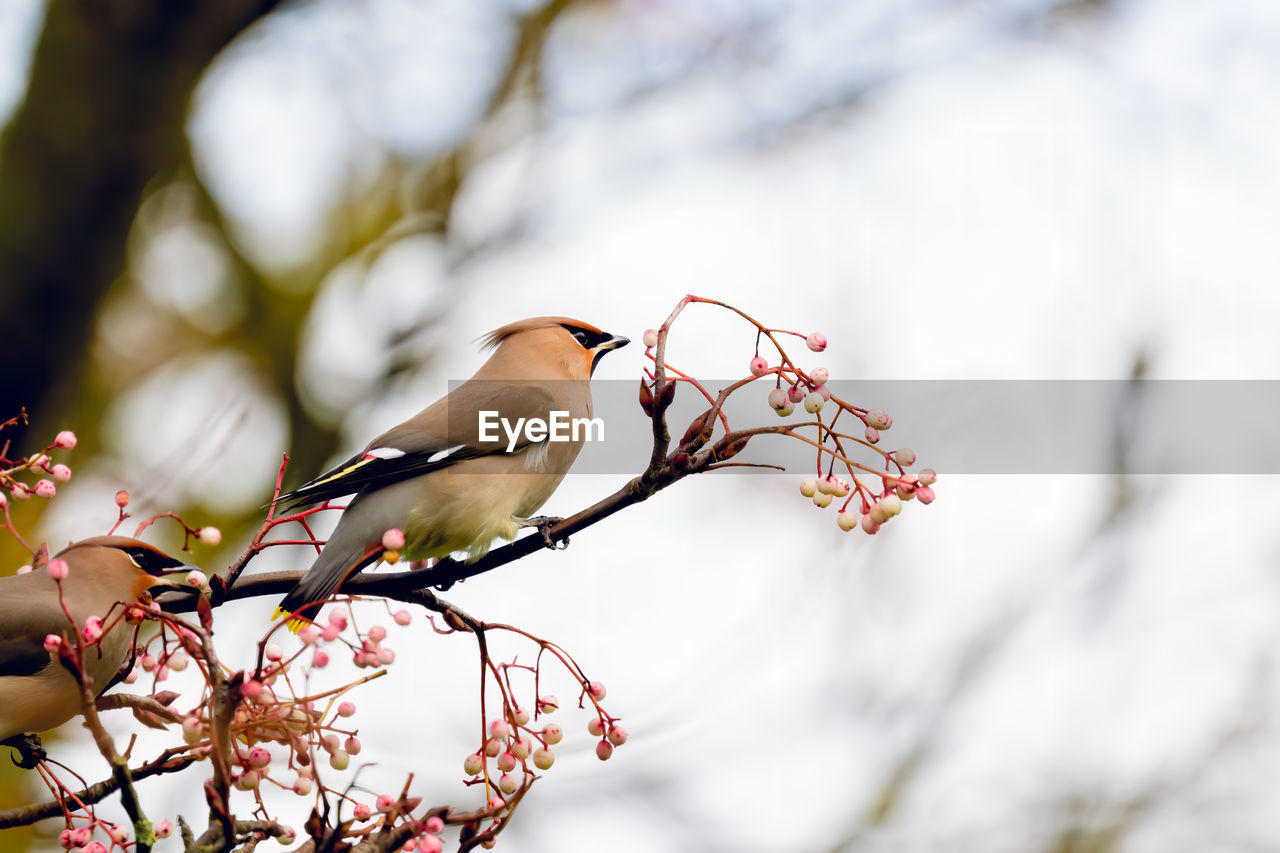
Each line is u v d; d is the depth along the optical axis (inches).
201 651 194.9
